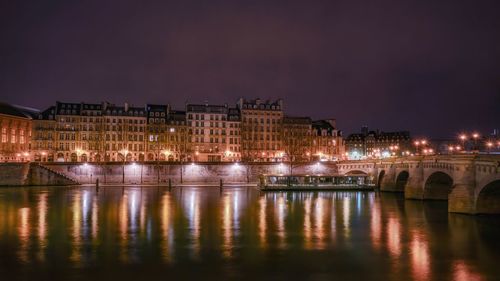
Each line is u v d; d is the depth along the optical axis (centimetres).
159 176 16762
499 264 4888
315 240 6022
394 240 6038
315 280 4338
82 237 6112
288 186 14175
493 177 7412
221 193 12875
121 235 6266
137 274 4484
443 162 9425
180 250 5425
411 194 11119
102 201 10294
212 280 4319
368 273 4559
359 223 7381
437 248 5591
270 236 6266
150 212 8500
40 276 4409
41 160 19588
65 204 9625
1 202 9962
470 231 6644
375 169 15162
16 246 5572
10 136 18812
